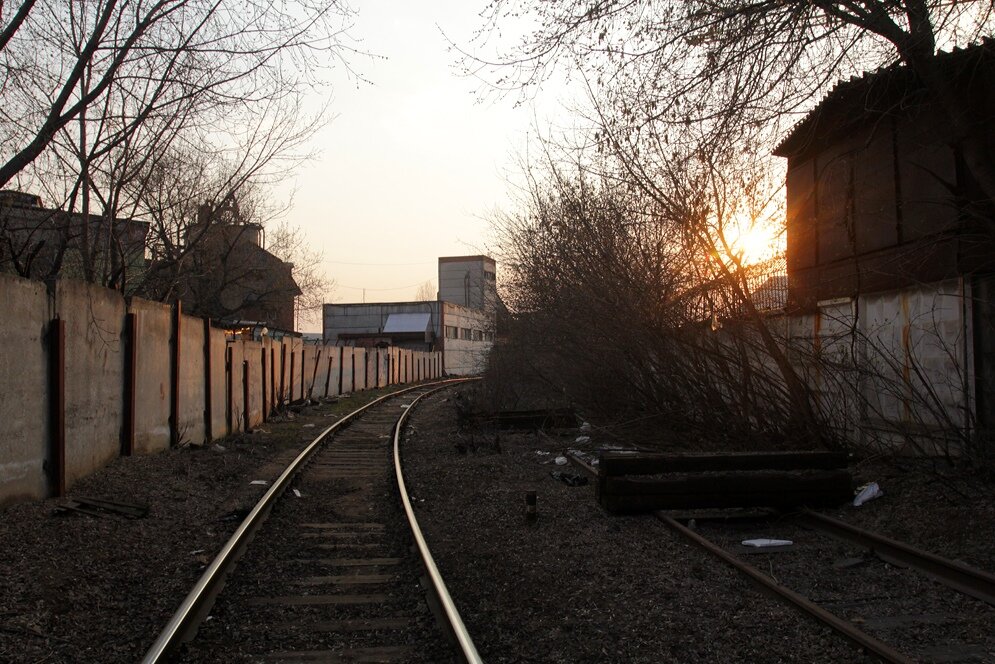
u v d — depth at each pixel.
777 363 11.49
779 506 9.06
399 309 70.31
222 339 17.80
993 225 9.40
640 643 5.22
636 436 15.90
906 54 8.46
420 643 5.23
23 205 13.05
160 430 13.56
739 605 5.88
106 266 15.02
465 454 15.66
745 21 8.50
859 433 11.98
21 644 5.02
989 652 4.90
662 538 8.12
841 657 4.82
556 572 7.00
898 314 12.04
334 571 7.12
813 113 11.38
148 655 4.61
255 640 5.29
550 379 21.55
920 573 6.54
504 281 23.39
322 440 17.47
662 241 13.89
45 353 8.87
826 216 14.67
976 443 9.38
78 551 7.10
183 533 8.40
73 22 10.96
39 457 8.68
